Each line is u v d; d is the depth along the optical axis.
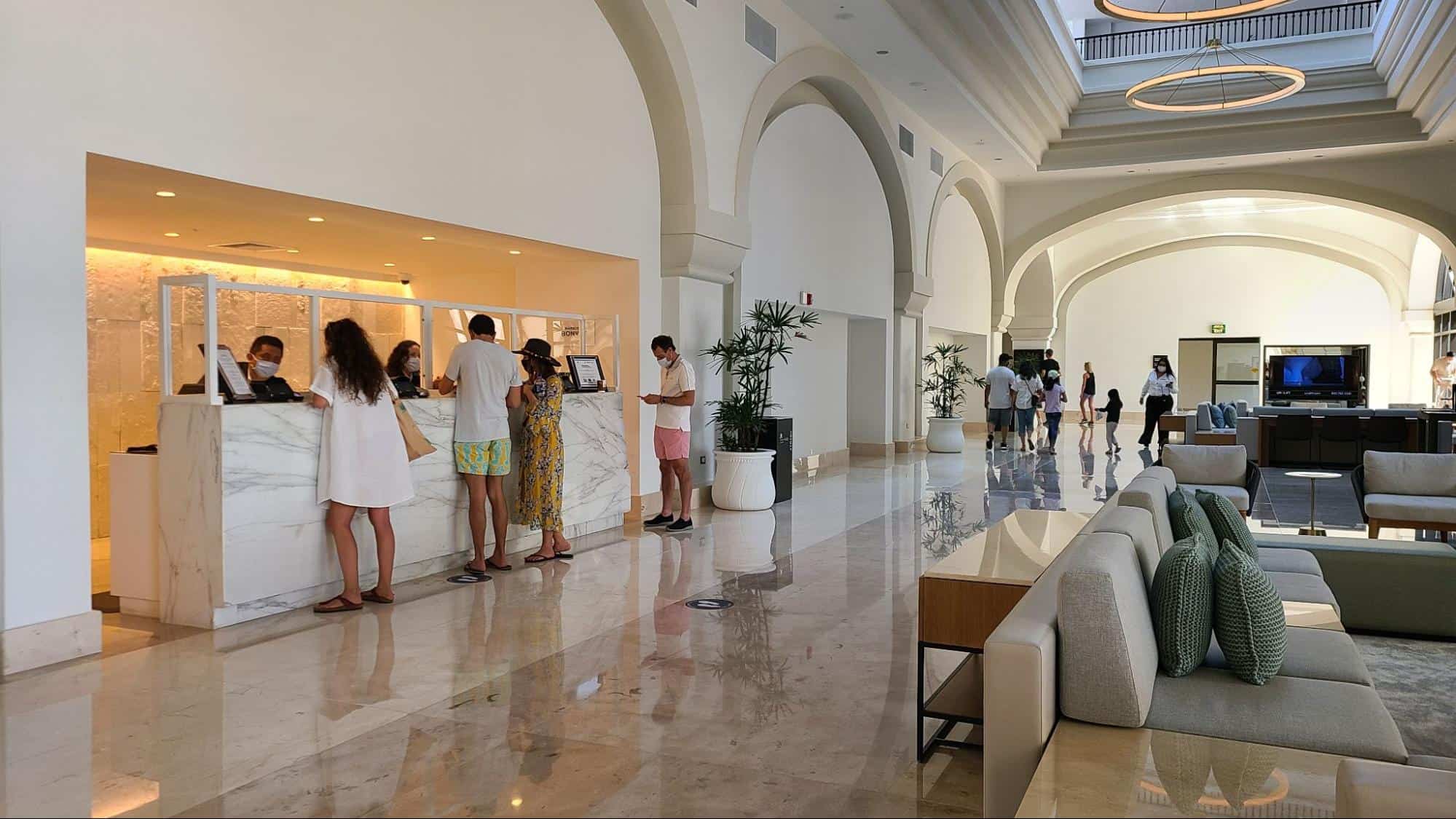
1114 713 2.81
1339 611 5.32
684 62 8.81
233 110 5.18
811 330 13.52
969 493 10.89
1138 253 25.58
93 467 7.90
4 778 3.24
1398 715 4.07
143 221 6.99
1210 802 2.35
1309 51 15.80
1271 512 9.84
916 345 16.52
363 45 5.96
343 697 4.07
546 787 3.21
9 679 4.25
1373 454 7.46
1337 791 2.29
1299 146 16.53
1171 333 25.50
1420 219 17.03
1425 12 12.07
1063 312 26.42
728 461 9.45
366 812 3.02
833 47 12.20
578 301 9.02
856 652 4.75
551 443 6.92
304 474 5.52
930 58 12.77
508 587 6.12
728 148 9.72
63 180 4.43
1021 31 13.78
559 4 7.67
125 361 8.19
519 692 4.14
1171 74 13.53
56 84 4.40
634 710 3.94
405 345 6.50
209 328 5.09
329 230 7.41
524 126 7.30
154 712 3.87
